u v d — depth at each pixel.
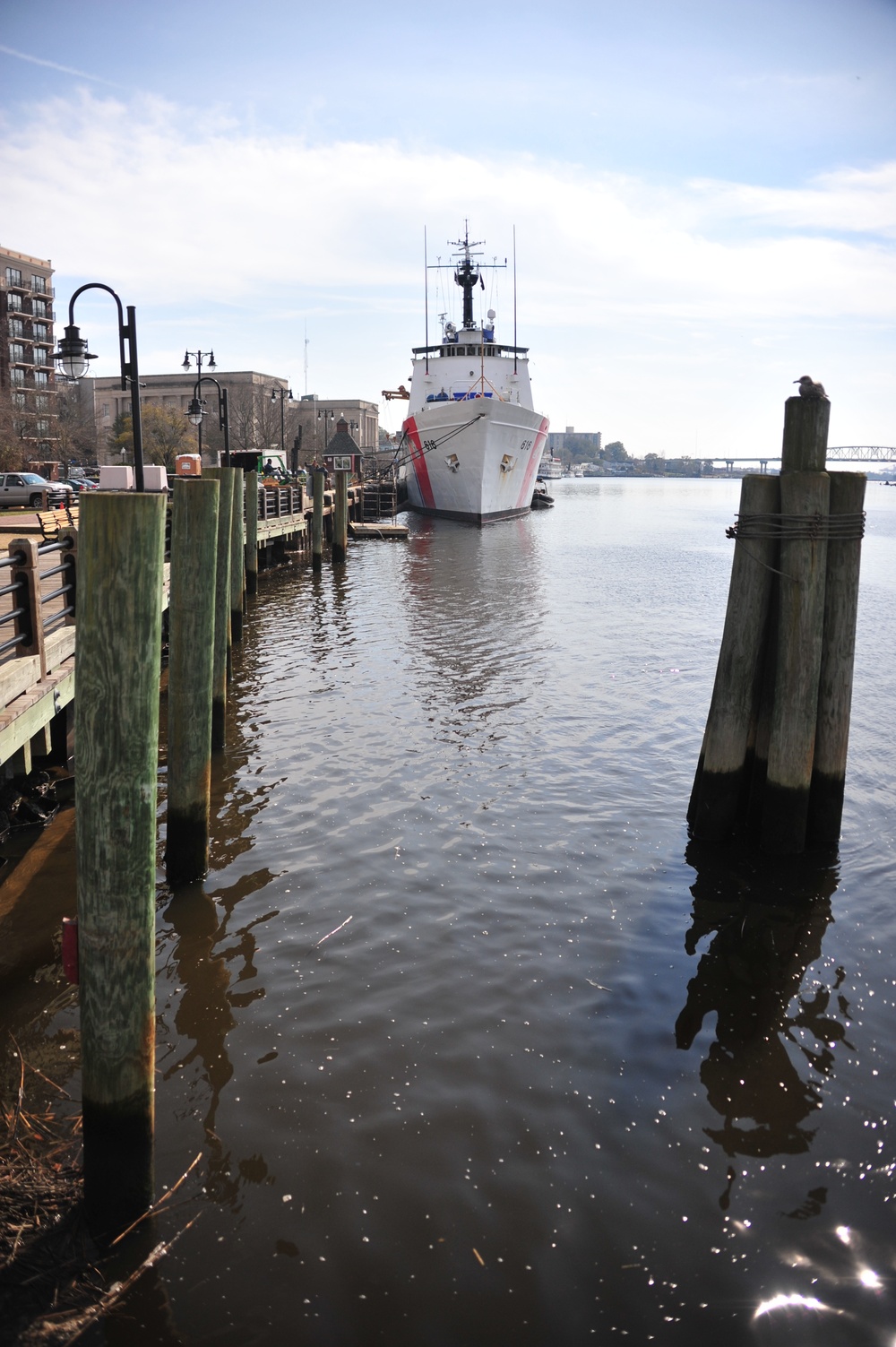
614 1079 4.98
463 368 50.81
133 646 3.74
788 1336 3.55
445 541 40.06
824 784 7.58
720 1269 3.84
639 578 28.28
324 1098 4.80
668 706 12.39
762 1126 4.66
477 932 6.46
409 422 50.12
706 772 7.84
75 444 79.31
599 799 8.94
